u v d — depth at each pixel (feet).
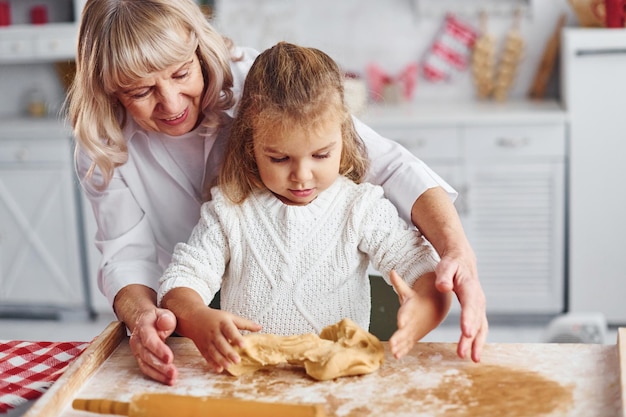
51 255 11.68
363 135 4.81
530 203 10.69
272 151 3.91
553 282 10.90
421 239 4.22
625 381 3.34
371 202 4.26
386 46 11.94
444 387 3.48
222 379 3.65
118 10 4.11
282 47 4.14
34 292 11.84
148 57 4.02
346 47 11.98
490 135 10.53
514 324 11.16
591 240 10.73
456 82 11.90
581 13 10.71
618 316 10.90
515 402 3.34
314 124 3.82
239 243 4.26
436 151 10.62
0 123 11.69
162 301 4.07
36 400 3.69
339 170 4.33
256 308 4.26
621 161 10.46
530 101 11.52
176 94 4.22
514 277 10.94
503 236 10.82
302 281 4.22
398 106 11.53
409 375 3.59
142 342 3.74
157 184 4.91
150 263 4.83
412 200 4.55
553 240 10.77
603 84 10.29
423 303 3.76
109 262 4.79
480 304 3.72
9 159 11.40
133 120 4.76
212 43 4.35
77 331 11.48
